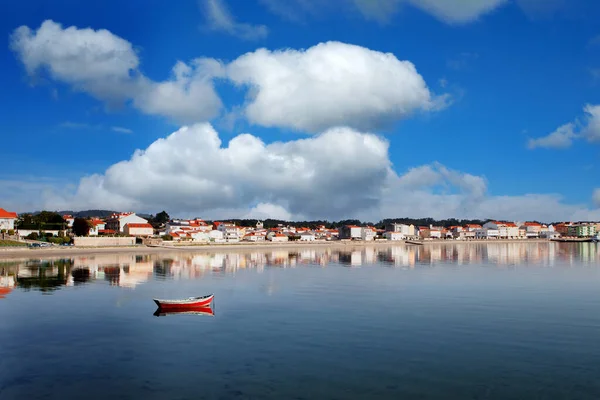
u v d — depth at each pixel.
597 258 139.88
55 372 30.64
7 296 59.44
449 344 36.28
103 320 45.34
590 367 30.98
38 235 168.38
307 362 32.16
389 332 40.12
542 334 39.34
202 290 65.88
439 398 26.12
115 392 27.30
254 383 28.41
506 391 27.05
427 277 84.31
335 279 80.81
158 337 38.88
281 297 59.25
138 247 175.38
